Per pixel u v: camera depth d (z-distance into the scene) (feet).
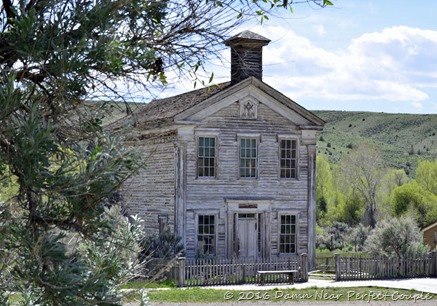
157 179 112.88
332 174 362.94
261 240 114.11
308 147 118.32
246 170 113.70
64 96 12.90
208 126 110.83
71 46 12.36
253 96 113.91
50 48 12.34
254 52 111.75
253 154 114.32
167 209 110.01
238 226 112.57
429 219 268.41
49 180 11.75
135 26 14.26
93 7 12.75
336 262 102.47
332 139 586.04
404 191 278.05
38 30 12.35
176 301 75.77
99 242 12.89
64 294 12.09
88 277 13.29
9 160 11.58
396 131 595.47
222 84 116.78
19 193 12.10
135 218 18.99
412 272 107.45
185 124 108.37
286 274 98.89
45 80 13.06
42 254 12.06
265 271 95.61
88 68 12.48
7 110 11.50
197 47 14.94
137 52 13.69
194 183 109.60
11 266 12.92
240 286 92.58
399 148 557.33
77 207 12.10
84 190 12.08
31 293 13.60
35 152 11.50
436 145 553.23
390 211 301.63
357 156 317.22
